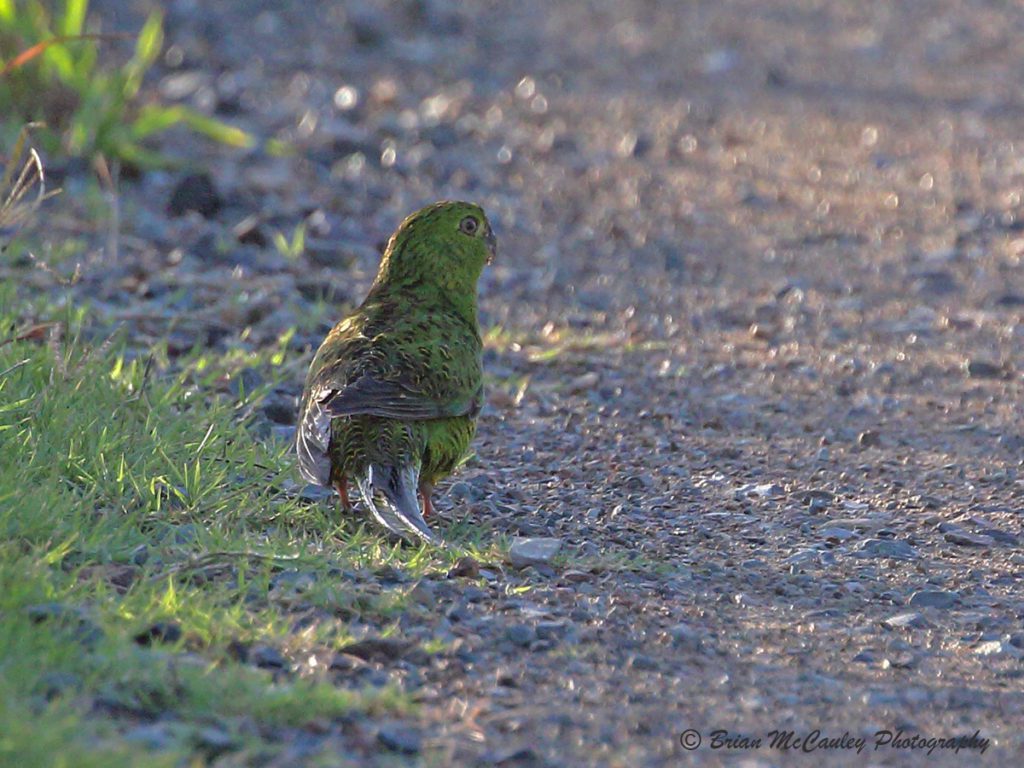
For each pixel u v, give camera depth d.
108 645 7.05
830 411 13.50
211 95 24.36
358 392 9.17
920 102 29.11
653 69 31.34
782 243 20.03
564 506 10.71
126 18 29.27
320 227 18.27
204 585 8.19
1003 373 14.77
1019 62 32.84
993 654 8.40
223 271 16.27
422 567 8.94
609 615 8.52
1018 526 10.72
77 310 13.52
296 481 10.30
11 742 5.88
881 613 9.02
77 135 19.45
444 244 10.25
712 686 7.71
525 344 15.18
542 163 23.72
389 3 34.34
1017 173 23.95
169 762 5.96
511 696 7.35
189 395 11.34
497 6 36.59
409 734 6.75
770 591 9.28
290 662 7.39
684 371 14.56
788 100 29.08
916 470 11.96
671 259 18.91
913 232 20.62
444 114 26.09
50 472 9.34
